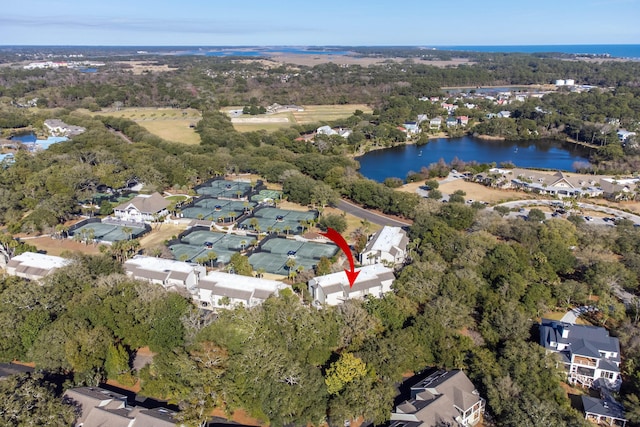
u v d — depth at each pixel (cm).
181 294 10494
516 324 9250
